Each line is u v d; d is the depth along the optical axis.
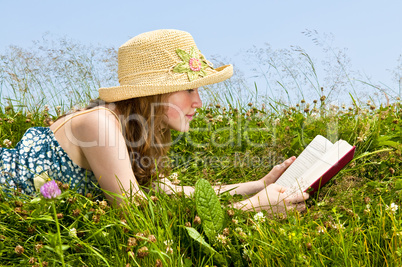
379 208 2.37
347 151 2.51
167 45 2.53
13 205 2.29
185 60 2.54
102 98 2.51
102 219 2.12
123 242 2.03
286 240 2.03
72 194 2.28
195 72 2.54
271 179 2.81
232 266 2.04
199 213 2.09
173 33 2.58
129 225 2.07
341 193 2.61
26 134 2.54
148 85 2.42
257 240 2.02
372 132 3.39
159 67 2.52
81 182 2.47
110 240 2.06
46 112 4.43
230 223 2.18
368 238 2.09
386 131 3.56
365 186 2.71
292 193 2.45
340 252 1.98
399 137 3.34
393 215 2.24
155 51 2.52
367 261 1.96
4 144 3.34
